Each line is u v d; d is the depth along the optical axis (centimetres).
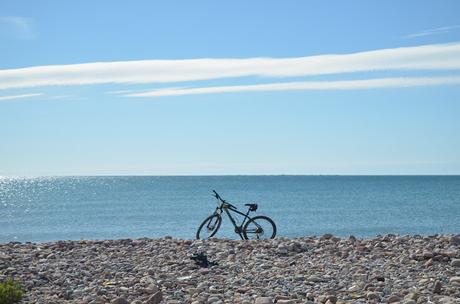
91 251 1581
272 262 1415
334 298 1048
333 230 5109
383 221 6012
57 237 4838
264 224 1945
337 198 11262
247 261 1426
